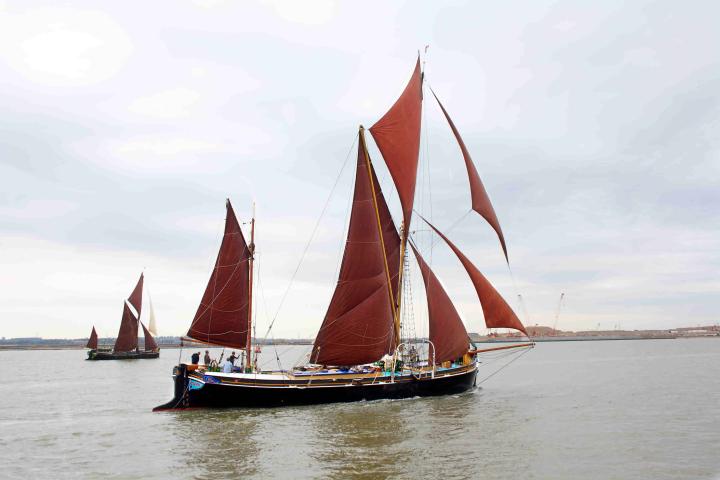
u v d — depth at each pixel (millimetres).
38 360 155750
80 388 59188
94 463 24031
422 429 30000
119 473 22438
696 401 42250
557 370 83250
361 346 39812
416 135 44594
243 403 35719
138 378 73875
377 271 40500
